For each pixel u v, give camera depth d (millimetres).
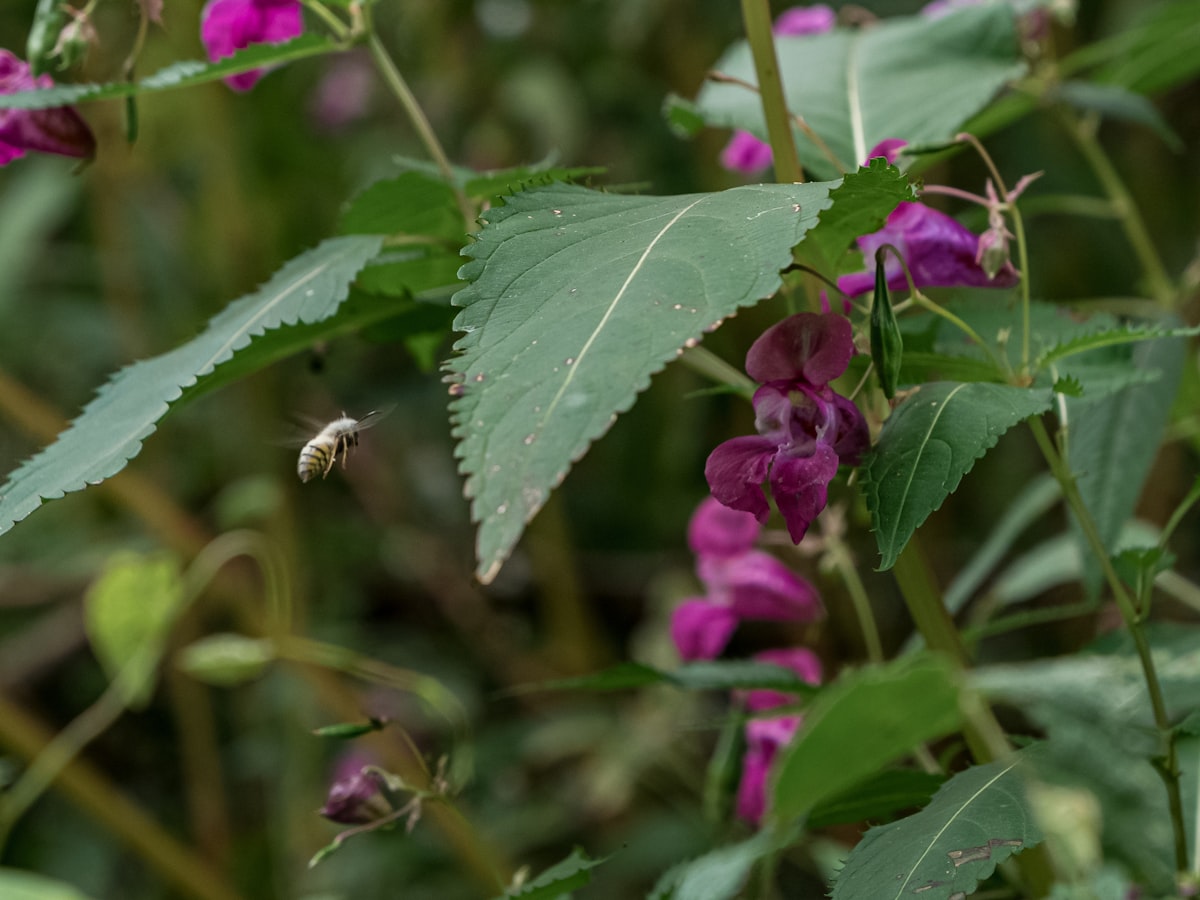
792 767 599
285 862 1288
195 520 1336
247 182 1356
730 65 785
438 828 1103
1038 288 1287
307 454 733
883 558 624
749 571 785
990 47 763
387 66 714
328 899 827
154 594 958
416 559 1488
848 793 683
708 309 583
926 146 672
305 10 771
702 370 729
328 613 1458
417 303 712
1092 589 728
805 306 687
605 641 1498
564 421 575
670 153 1348
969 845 622
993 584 1330
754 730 771
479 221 610
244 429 1352
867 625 769
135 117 715
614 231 606
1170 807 672
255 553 930
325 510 1543
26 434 1484
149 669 980
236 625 1354
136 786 1480
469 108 1381
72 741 977
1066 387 639
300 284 679
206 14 732
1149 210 1315
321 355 750
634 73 1369
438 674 1420
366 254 683
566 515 1524
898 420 640
